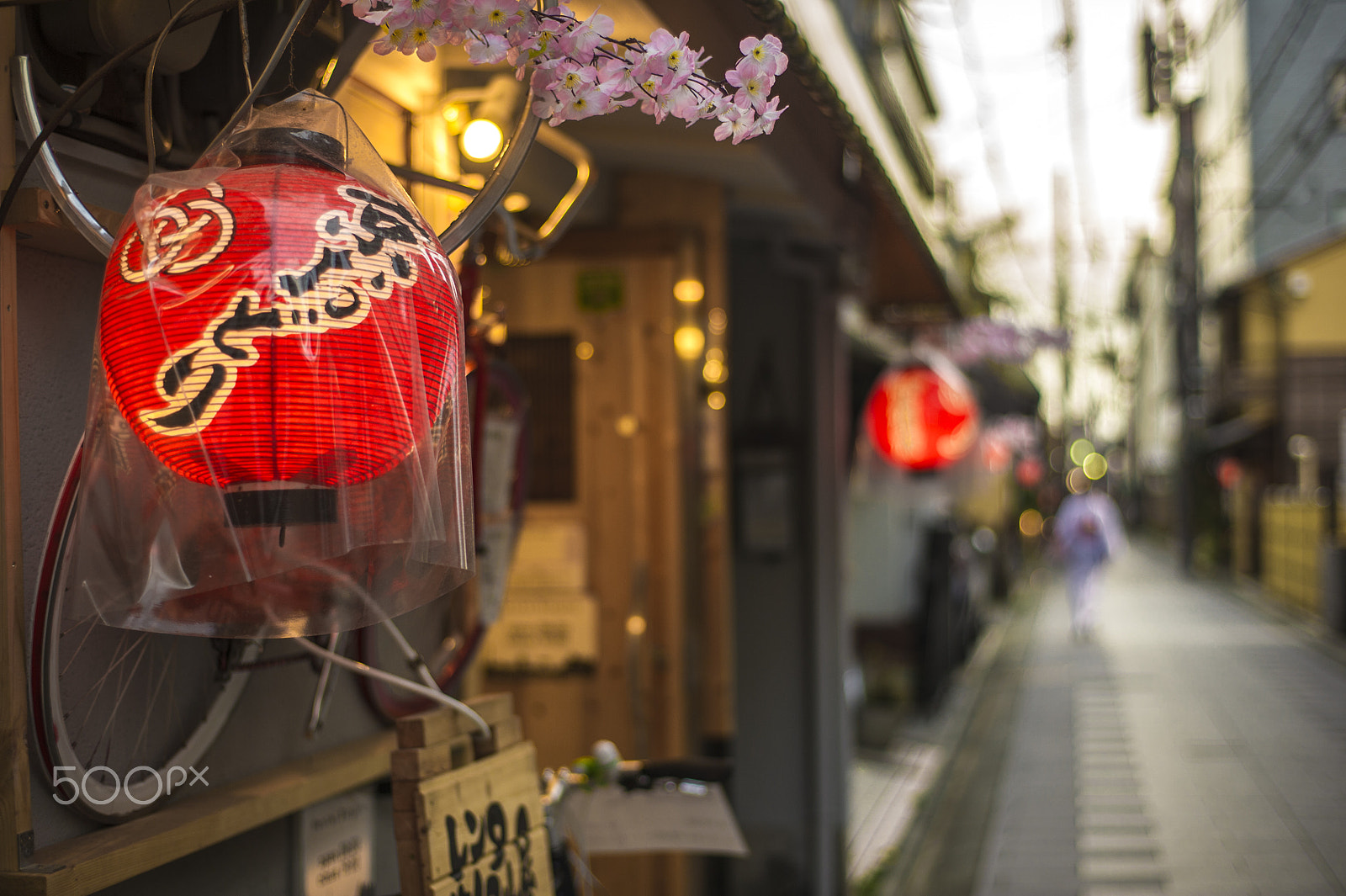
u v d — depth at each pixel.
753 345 6.43
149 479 1.35
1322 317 29.39
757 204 5.08
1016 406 18.89
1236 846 6.88
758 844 6.19
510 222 2.39
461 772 2.06
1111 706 11.65
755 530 6.36
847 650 6.73
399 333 1.36
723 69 2.97
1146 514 63.03
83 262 1.87
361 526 1.35
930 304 7.08
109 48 1.75
